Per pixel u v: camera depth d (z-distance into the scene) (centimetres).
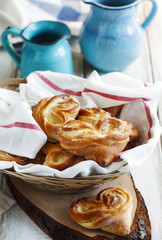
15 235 73
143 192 78
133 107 78
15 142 73
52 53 88
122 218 69
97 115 76
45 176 69
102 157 69
